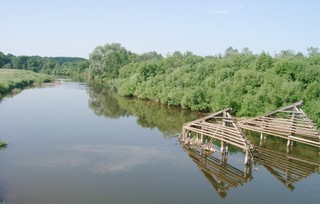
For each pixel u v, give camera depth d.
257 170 31.86
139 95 82.31
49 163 31.47
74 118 54.62
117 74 128.75
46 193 24.75
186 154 36.06
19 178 27.45
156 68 94.75
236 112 54.16
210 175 30.02
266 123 41.00
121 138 42.09
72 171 29.59
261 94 51.50
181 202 24.27
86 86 115.06
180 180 28.55
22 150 35.31
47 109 62.31
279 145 40.25
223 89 59.81
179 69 83.19
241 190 26.98
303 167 33.03
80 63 191.25
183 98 64.31
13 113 56.62
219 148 38.88
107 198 24.38
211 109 61.22
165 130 47.53
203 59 108.38
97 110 63.75
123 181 27.75
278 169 32.28
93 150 36.31
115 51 142.88
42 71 197.88
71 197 24.27
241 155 36.31
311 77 55.56
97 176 28.62
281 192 26.78
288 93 48.75
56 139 40.38
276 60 70.25
